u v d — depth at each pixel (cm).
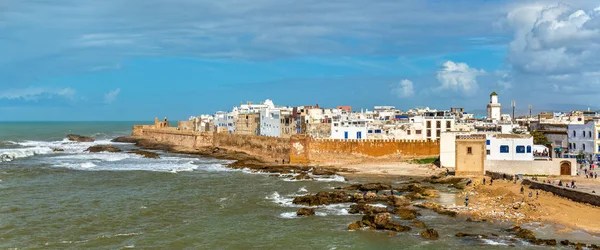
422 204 8300
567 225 6962
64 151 19312
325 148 14825
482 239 6494
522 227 6950
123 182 11188
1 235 6806
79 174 12438
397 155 14738
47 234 6906
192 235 6944
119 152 18888
